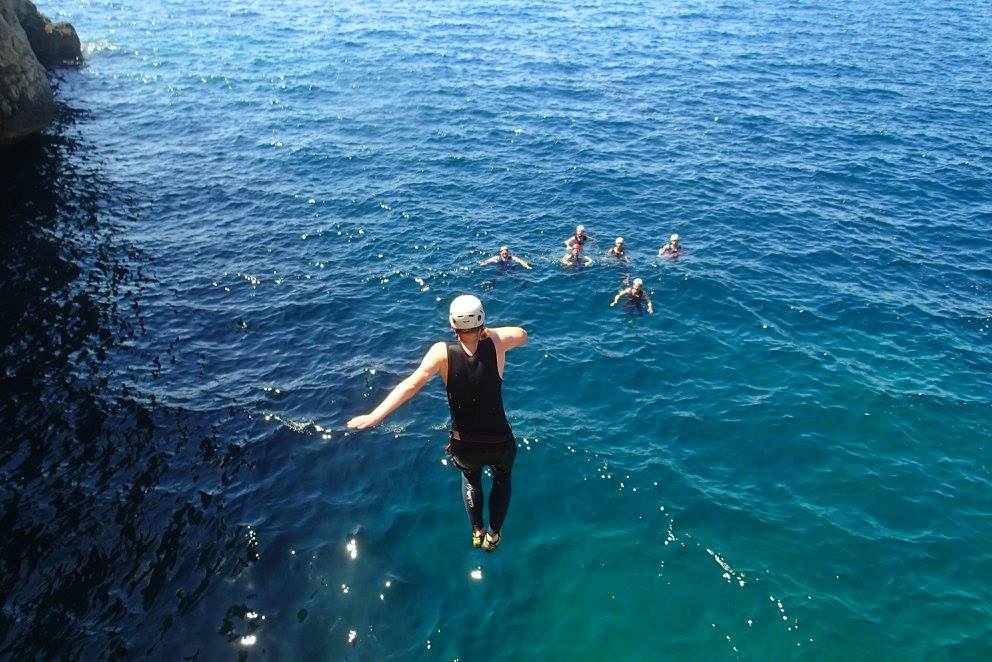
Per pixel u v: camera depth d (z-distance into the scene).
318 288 18.11
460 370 5.29
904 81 37.31
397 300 17.66
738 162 26.80
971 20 53.22
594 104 33.03
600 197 23.64
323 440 12.96
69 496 11.55
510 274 18.84
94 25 46.50
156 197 23.28
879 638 9.34
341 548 10.73
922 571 10.34
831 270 19.31
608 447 12.82
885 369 15.05
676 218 22.28
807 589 10.05
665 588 10.10
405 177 24.92
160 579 10.13
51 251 19.75
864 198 23.92
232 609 9.72
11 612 9.54
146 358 15.30
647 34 47.66
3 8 27.03
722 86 36.09
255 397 14.11
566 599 9.95
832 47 44.53
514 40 45.22
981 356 15.58
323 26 48.25
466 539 10.94
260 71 37.53
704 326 16.69
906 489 11.88
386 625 9.57
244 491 11.80
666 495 11.71
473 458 5.59
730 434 13.15
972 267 19.53
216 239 20.61
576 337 16.27
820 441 12.96
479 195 23.66
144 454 12.55
